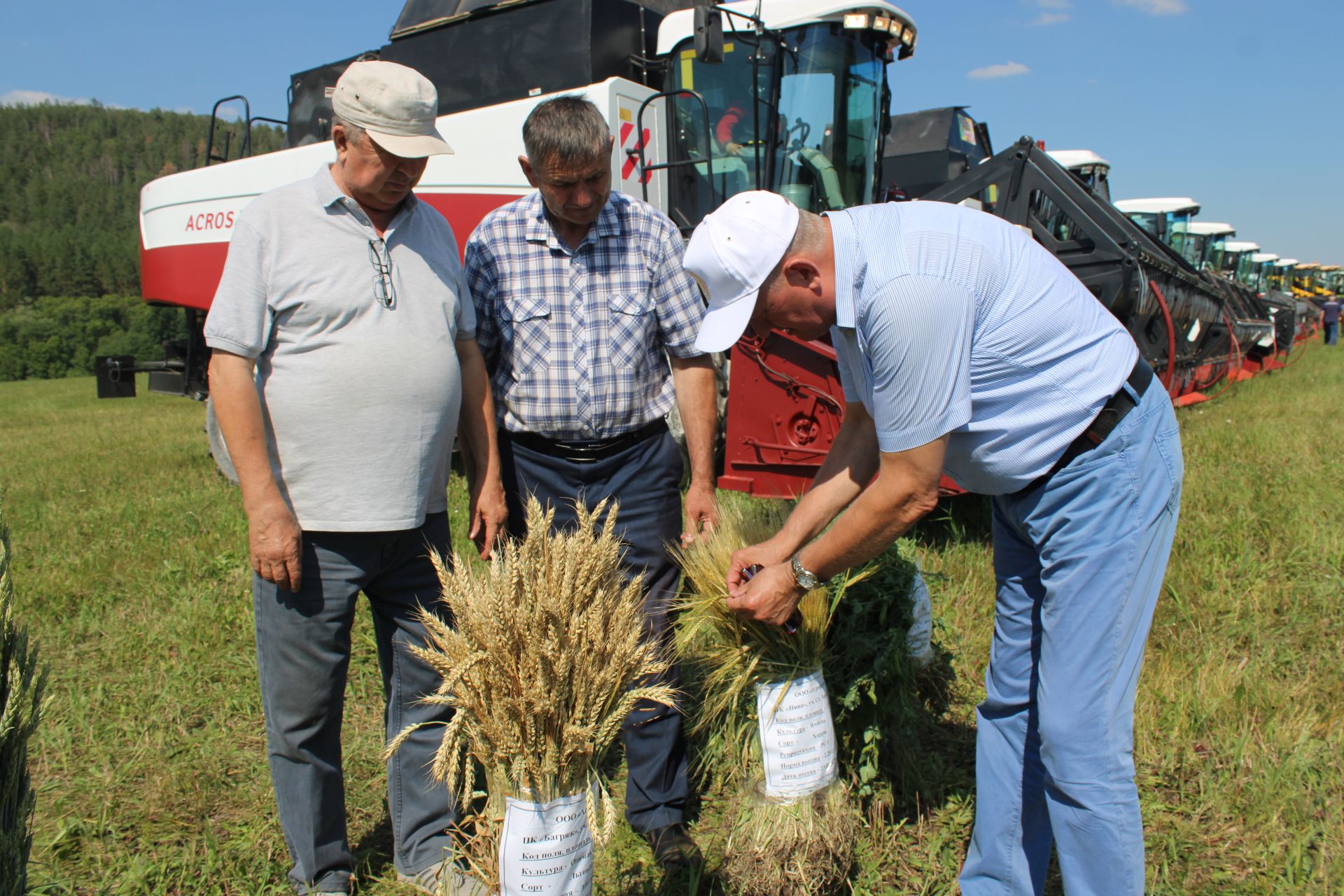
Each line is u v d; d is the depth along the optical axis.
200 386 8.61
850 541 2.00
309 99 7.84
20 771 1.64
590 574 1.78
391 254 2.26
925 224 1.85
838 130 5.44
